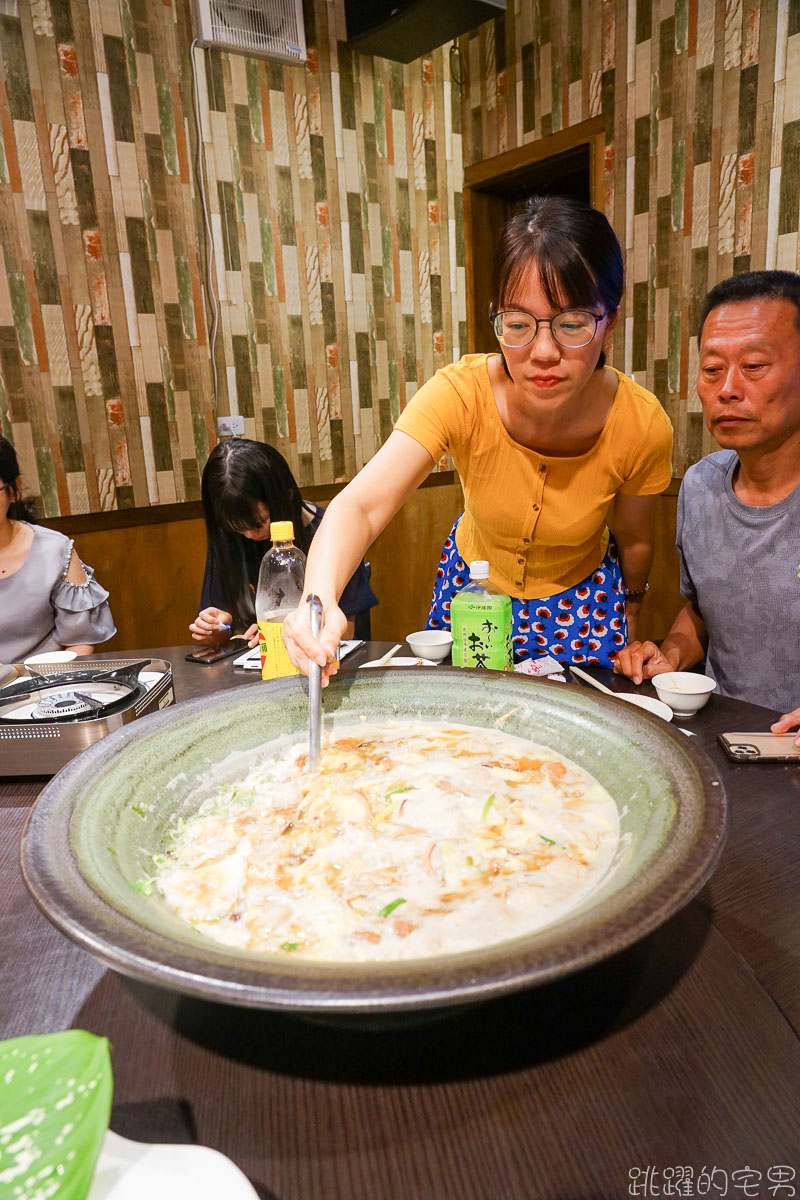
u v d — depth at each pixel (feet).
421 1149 1.86
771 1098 1.94
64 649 7.59
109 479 11.44
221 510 6.62
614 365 12.36
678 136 10.82
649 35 10.89
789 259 9.93
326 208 12.74
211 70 11.34
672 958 2.43
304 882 2.56
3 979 2.47
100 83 10.51
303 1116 1.96
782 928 2.57
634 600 6.64
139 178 11.01
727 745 3.79
